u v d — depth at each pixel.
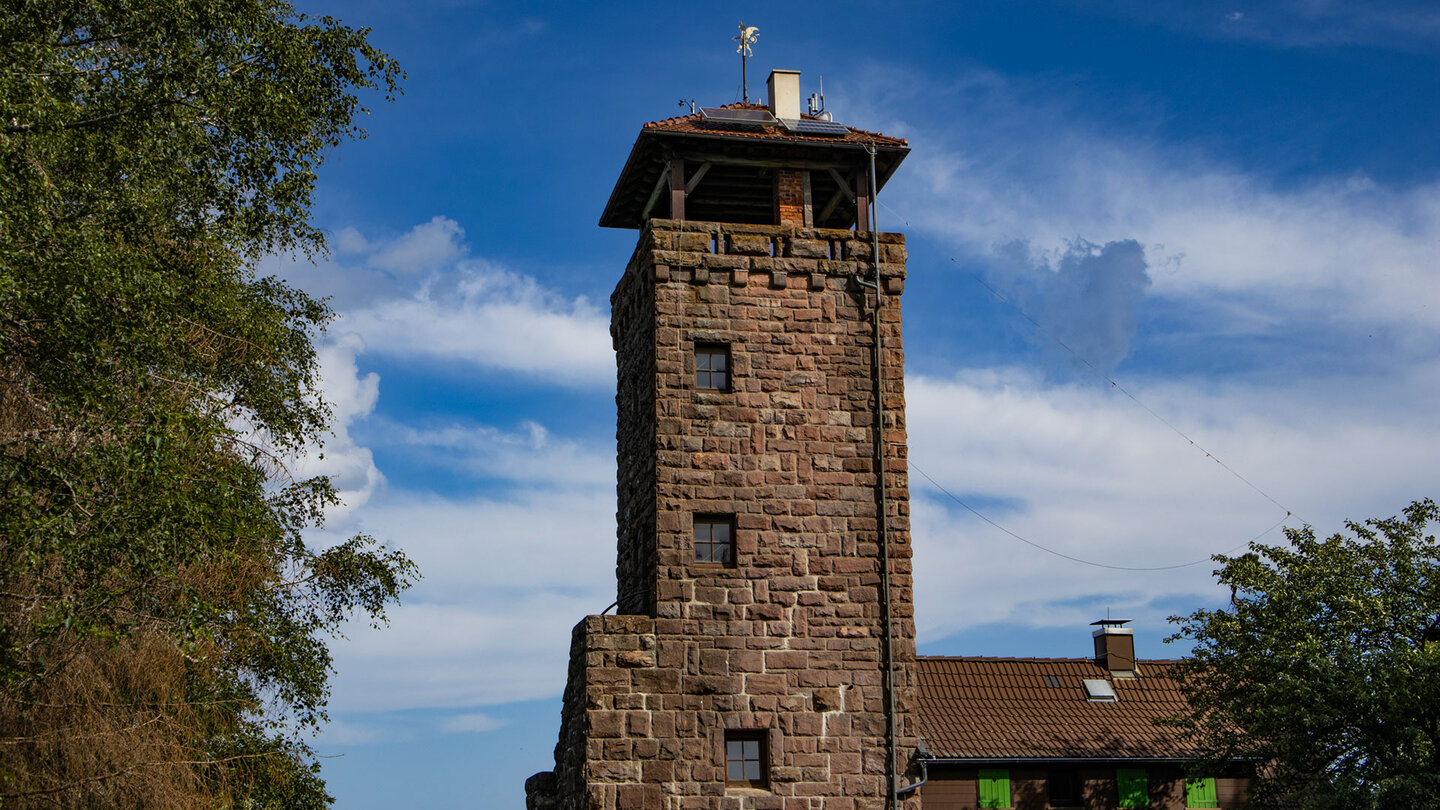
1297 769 30.30
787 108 29.38
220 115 21.61
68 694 19.48
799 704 25.31
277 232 24.47
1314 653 29.25
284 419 26.86
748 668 25.30
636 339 28.31
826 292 27.44
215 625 23.30
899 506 26.66
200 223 22.38
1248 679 31.17
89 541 17.14
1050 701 35.56
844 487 26.56
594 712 24.53
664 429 26.06
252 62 21.97
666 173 28.66
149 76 20.31
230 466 22.47
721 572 25.64
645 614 26.12
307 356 28.69
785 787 24.91
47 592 18.42
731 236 27.25
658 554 25.45
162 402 19.22
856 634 25.84
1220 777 33.69
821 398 26.91
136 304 18.41
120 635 17.95
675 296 26.77
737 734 25.23
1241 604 32.09
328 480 27.48
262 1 22.55
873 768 25.30
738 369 26.67
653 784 24.44
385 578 28.20
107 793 19.44
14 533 16.36
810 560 26.06
